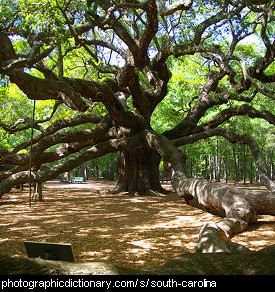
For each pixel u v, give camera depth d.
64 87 12.92
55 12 11.71
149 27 13.23
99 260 6.43
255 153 18.52
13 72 12.71
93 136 20.00
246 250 5.27
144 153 21.81
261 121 44.72
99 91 16.19
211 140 43.88
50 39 15.83
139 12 22.77
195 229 9.71
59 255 3.45
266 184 16.59
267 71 28.41
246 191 10.28
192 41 19.59
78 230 9.76
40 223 11.05
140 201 18.05
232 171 67.44
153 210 14.28
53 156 20.95
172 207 15.30
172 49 17.77
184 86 31.67
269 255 2.20
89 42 15.99
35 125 25.11
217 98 23.38
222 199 10.34
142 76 28.16
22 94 30.11
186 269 2.33
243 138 19.88
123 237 8.70
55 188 31.53
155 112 35.66
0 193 16.83
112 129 22.45
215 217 11.88
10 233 9.31
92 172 84.06
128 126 20.27
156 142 19.00
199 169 65.25
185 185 14.20
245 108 22.66
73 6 13.67
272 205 9.80
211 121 23.50
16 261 1.92
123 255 6.82
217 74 24.25
